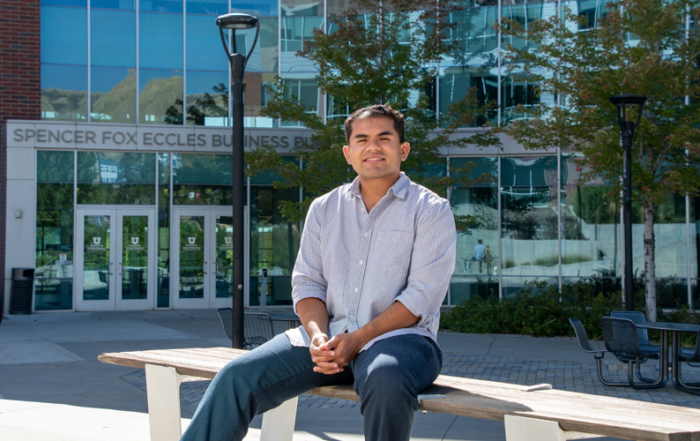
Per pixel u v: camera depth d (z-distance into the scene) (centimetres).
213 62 1734
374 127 268
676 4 1123
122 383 736
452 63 1723
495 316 1288
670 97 1134
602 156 1097
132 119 1691
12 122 1578
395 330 245
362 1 1348
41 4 1645
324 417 570
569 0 1688
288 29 1762
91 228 1633
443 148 1708
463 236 1720
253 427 518
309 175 1362
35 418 552
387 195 264
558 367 870
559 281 1681
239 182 730
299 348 249
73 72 1659
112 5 1686
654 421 192
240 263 730
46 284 1596
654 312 1155
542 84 1241
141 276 1659
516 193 1709
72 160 1623
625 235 937
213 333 1224
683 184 1091
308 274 278
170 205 1681
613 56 1139
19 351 994
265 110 1345
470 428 527
